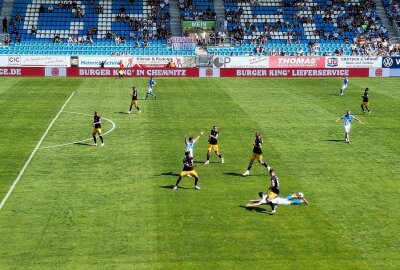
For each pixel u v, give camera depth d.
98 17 102.38
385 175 38.91
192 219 31.06
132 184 36.38
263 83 81.06
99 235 29.00
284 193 35.19
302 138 48.62
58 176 37.75
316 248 27.89
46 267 25.84
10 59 90.69
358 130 51.91
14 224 30.16
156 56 92.62
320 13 106.00
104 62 91.88
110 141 46.69
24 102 63.16
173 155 42.84
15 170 38.88
